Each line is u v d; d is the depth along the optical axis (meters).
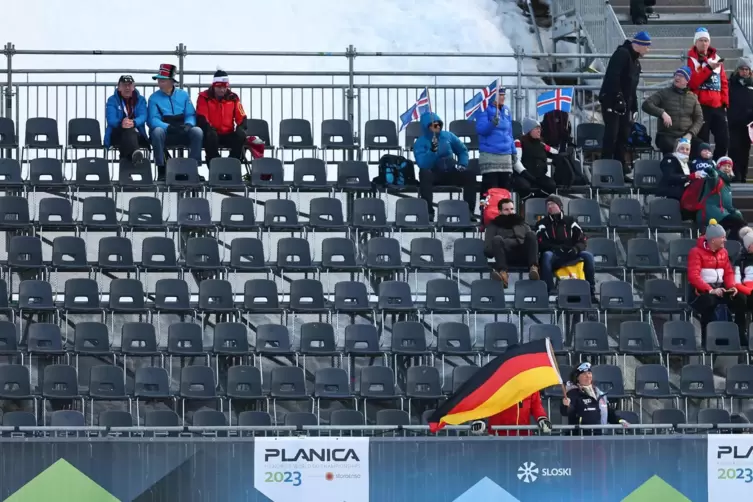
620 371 71.06
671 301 76.69
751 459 54.62
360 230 80.38
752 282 75.94
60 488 53.12
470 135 87.81
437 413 58.53
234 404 70.88
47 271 76.44
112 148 84.56
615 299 76.06
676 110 84.81
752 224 85.44
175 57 106.88
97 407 71.00
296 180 83.12
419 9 112.62
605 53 97.69
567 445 54.19
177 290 74.44
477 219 82.56
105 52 85.94
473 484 53.97
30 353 70.88
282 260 77.12
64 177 82.62
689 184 81.69
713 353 73.81
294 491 53.69
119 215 82.25
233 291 78.31
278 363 73.81
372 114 98.44
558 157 83.62
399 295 75.06
